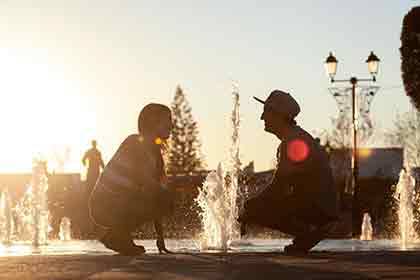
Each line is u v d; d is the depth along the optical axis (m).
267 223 10.05
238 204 19.11
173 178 46.06
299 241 9.98
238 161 19.92
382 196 54.53
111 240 9.88
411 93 48.50
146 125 9.95
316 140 10.18
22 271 6.92
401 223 25.67
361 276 6.21
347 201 53.47
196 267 7.24
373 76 35.84
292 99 10.17
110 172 9.90
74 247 16.19
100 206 9.88
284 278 6.08
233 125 20.38
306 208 9.95
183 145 98.56
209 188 16.05
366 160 71.88
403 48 48.31
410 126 67.50
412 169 56.28
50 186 43.75
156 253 10.14
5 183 64.38
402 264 7.50
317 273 6.50
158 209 9.91
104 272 6.75
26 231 26.94
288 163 9.97
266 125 10.17
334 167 68.38
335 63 36.06
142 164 9.84
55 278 6.20
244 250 12.47
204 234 15.56
